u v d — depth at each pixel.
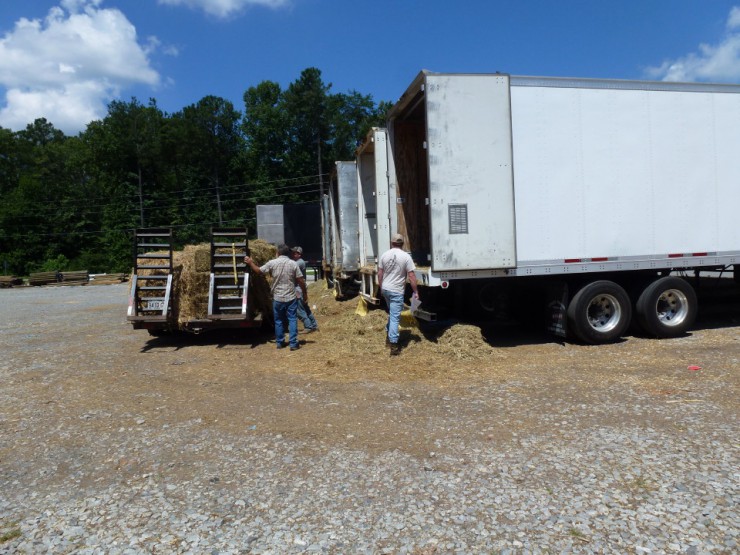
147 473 3.62
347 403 5.05
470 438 4.03
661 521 2.76
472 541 2.65
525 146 6.88
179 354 7.80
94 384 6.14
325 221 16.30
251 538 2.74
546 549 2.56
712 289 9.80
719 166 7.70
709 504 2.90
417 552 2.57
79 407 5.23
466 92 6.61
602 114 7.17
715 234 7.69
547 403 4.80
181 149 55.78
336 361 6.65
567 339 7.86
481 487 3.22
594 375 5.75
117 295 21.30
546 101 6.93
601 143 7.18
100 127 57.25
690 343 7.33
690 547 2.52
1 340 9.73
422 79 6.56
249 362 7.10
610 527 2.72
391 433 4.20
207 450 4.00
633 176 7.31
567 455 3.63
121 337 9.65
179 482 3.46
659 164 7.42
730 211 7.77
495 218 6.72
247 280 8.53
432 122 6.54
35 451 4.11
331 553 2.59
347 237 12.07
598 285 7.29
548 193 6.98
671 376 5.58
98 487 3.44
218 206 57.59
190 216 56.06
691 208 7.58
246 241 8.61
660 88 7.39
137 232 8.45
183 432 4.41
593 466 3.44
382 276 6.88
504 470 3.45
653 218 7.42
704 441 3.77
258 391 5.61
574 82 7.03
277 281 7.79
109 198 57.03
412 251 8.30
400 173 8.30
